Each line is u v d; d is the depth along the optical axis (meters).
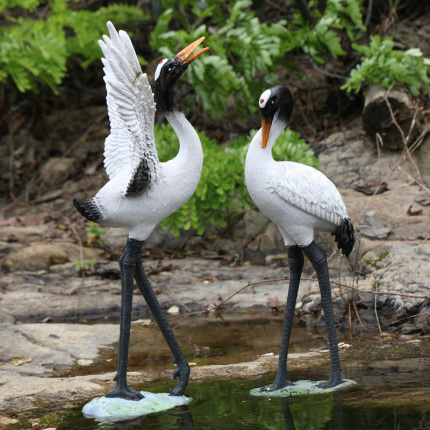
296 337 8.17
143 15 17.42
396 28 15.00
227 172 11.44
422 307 8.26
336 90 15.42
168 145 12.02
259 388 6.21
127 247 6.03
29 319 9.69
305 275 10.64
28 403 6.16
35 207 15.81
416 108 12.67
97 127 18.41
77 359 7.72
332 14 13.70
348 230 6.22
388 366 6.53
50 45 14.69
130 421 5.57
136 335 8.78
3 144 18.33
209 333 8.66
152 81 16.17
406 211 11.26
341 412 5.30
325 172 13.16
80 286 11.02
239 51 13.54
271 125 6.07
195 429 5.26
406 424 4.91
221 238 12.88
